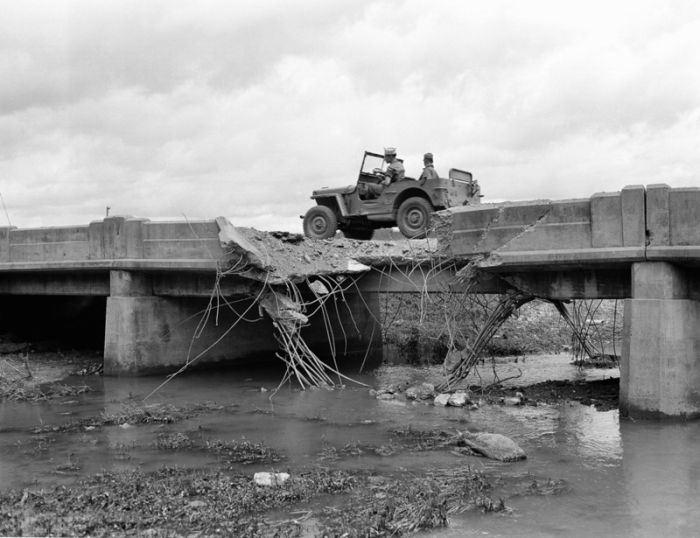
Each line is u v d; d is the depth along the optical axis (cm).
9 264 1895
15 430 1154
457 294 1617
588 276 1302
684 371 1140
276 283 1506
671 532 691
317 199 1991
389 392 1459
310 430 1129
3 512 739
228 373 1750
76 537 673
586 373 1680
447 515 735
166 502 767
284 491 799
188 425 1176
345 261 1630
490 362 1862
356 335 2058
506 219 1334
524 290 1364
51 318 2253
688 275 1171
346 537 671
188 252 1603
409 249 1616
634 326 1155
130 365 1677
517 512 745
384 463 933
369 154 1905
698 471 884
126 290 1686
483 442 980
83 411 1304
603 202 1188
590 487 826
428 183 1753
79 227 1795
